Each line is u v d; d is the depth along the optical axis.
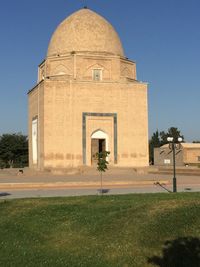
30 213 14.85
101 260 9.73
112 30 40.66
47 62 39.19
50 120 36.22
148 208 13.23
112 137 37.72
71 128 36.69
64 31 39.81
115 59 38.94
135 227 11.49
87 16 40.00
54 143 36.16
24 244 11.47
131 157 38.00
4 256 10.41
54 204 16.17
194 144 60.28
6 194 21.72
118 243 10.65
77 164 36.66
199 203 12.98
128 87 38.25
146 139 38.41
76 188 24.80
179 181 28.92
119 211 13.67
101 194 20.38
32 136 40.97
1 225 13.57
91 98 37.38
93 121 37.34
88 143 37.09
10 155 65.75
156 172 36.97
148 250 9.91
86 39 39.19
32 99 40.94
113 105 37.88
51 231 12.62
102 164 22.42
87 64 38.41
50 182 25.94
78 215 13.98
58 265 9.62
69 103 36.78
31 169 39.31
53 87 36.44
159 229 10.93
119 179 28.92
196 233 10.20
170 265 8.99
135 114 38.31
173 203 13.56
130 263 9.40
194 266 8.73
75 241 11.44
